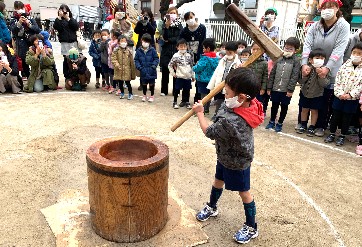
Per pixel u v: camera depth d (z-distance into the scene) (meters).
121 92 6.82
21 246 2.36
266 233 2.63
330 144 4.77
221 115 2.22
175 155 4.06
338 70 4.68
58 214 2.71
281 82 4.98
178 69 6.00
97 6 24.12
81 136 4.52
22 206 2.83
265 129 5.34
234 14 2.28
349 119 4.62
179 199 3.02
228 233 2.60
